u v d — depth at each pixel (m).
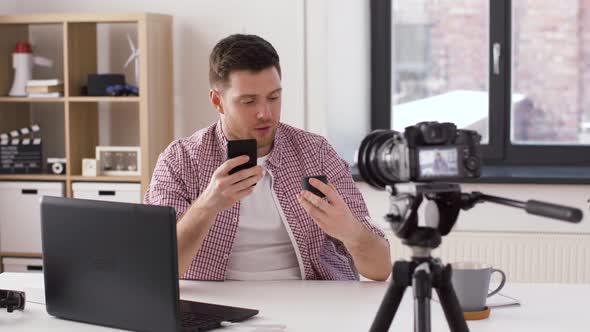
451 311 1.54
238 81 2.20
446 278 1.53
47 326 1.91
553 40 4.35
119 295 1.84
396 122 4.50
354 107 4.39
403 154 1.54
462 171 1.56
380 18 4.43
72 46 4.16
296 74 4.18
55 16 4.09
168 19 4.23
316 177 2.12
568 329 1.87
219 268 2.36
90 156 4.35
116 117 4.44
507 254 3.88
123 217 1.81
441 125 1.55
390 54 4.45
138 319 1.83
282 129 2.50
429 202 1.58
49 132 4.51
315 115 4.17
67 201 1.90
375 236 2.29
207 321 1.87
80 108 4.24
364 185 4.09
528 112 4.40
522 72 4.38
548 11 4.34
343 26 4.29
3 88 4.30
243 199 2.39
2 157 4.22
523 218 3.94
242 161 2.08
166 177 2.43
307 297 2.15
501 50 4.34
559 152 4.36
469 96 4.42
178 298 1.78
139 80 4.04
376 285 2.28
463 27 4.40
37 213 4.16
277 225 2.40
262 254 2.39
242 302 2.10
